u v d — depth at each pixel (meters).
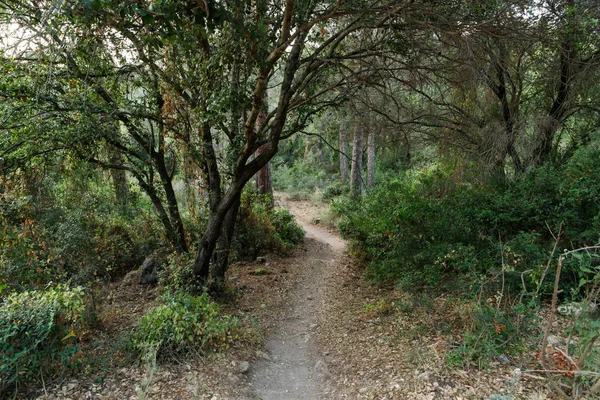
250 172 7.00
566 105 8.99
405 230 8.78
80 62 6.07
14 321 4.18
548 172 8.13
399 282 8.08
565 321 5.48
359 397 4.47
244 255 11.41
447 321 5.95
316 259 12.14
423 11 5.69
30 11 5.27
